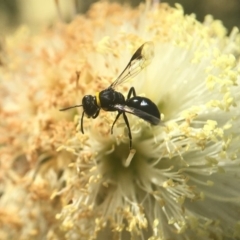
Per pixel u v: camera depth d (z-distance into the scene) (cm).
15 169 8
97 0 12
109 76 8
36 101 9
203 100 8
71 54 9
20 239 8
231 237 8
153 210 8
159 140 8
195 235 8
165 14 9
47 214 8
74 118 8
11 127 8
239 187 8
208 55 8
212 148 7
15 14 13
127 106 7
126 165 8
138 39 8
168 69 8
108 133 8
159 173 8
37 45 9
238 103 8
